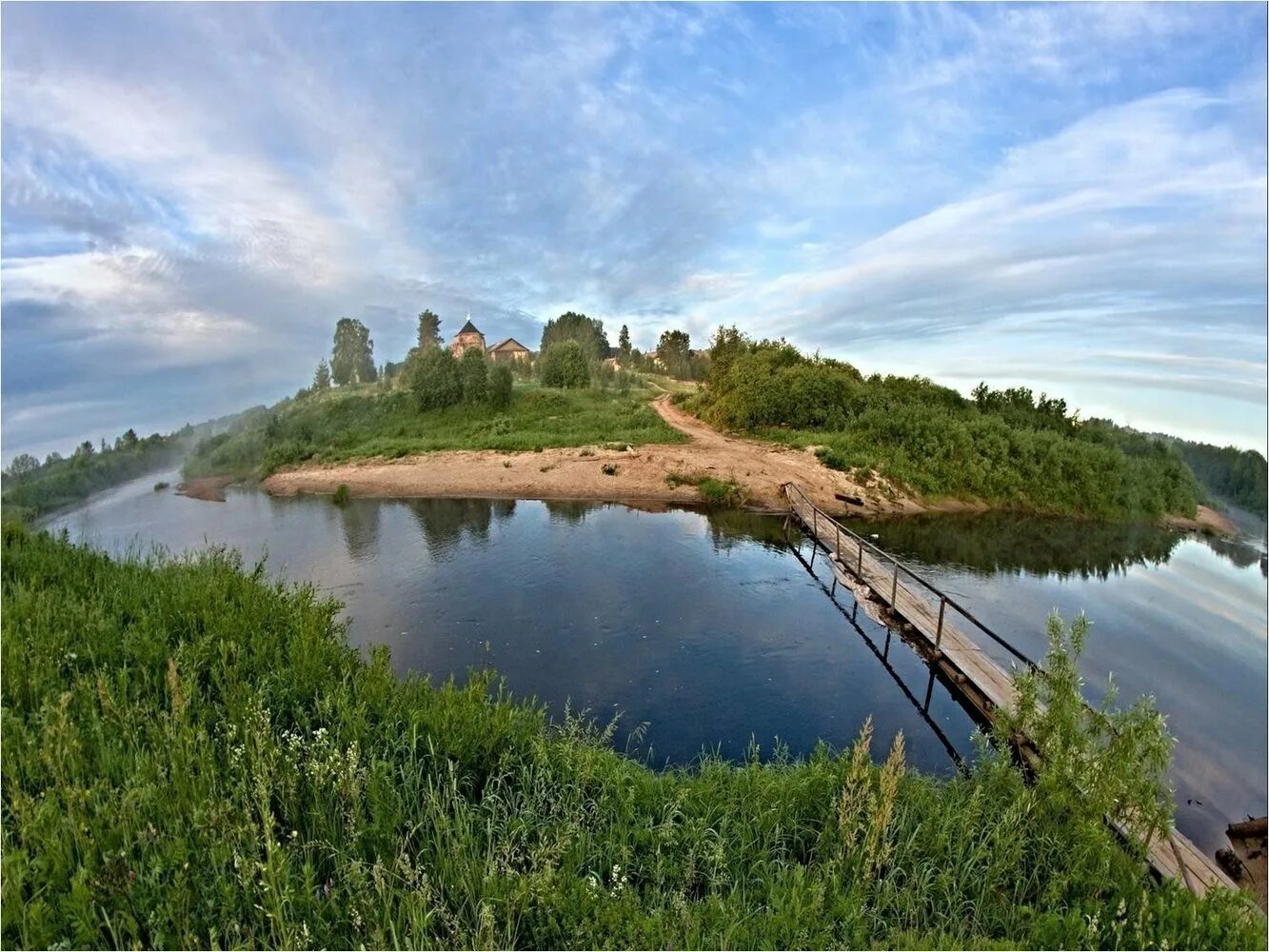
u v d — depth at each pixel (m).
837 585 13.79
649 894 3.84
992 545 20.66
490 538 17.69
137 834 3.18
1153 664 11.04
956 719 8.10
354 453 31.55
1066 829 4.58
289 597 8.44
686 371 89.94
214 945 2.57
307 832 3.71
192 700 4.86
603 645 10.12
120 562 9.05
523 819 4.31
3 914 2.59
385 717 5.11
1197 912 3.71
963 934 3.69
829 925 3.47
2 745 3.67
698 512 22.12
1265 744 8.09
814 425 34.31
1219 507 31.31
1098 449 29.52
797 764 5.96
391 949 3.01
